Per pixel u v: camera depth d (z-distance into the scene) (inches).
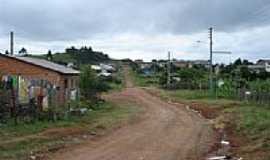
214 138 1008.9
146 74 6328.7
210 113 1694.1
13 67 1568.7
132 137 996.6
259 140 896.3
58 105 1418.6
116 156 745.6
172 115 1612.9
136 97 2832.2
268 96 1886.1
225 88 2773.1
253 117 1298.0
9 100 1068.5
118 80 5108.3
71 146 837.2
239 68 3816.4
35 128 986.1
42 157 715.4
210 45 2773.1
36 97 1278.3
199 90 3218.5
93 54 7554.1
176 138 994.7
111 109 1798.7
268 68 5009.8
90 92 2052.2
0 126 963.3
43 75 1576.0
